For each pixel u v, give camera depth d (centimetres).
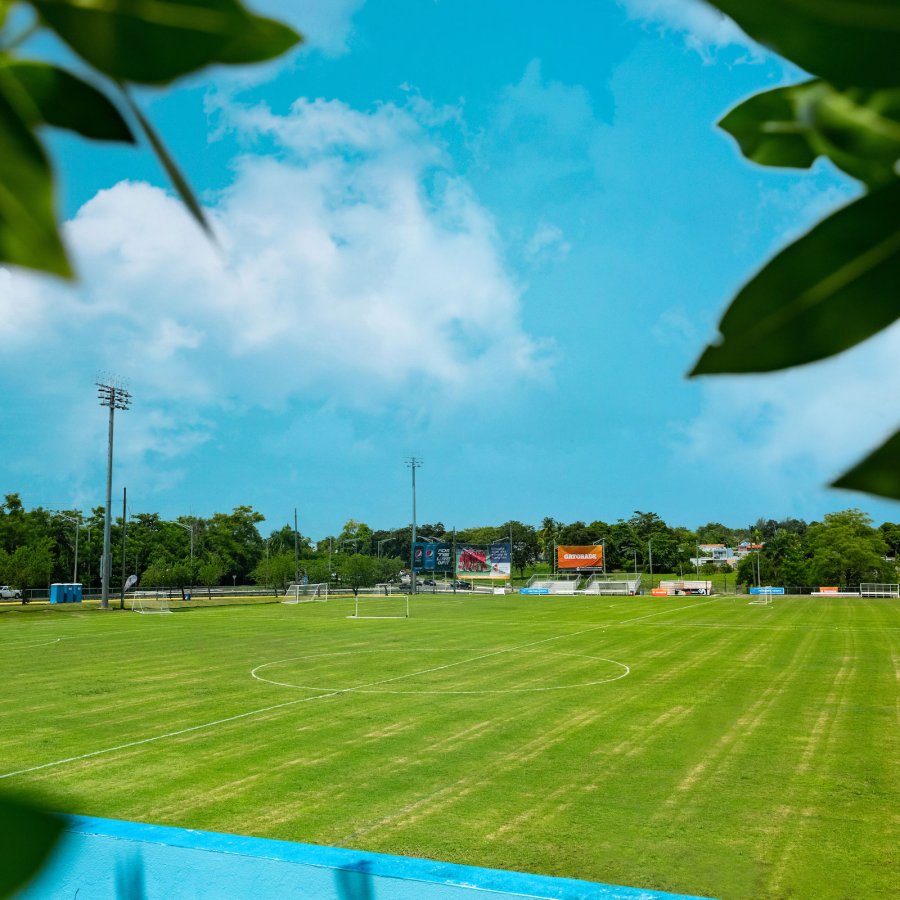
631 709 2009
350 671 2686
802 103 51
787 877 1003
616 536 14550
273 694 2238
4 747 1634
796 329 43
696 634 4034
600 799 1295
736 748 1612
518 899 459
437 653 3206
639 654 3167
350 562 11088
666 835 1141
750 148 56
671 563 14275
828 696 2189
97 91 40
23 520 8512
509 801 1288
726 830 1158
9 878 33
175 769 1470
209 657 3084
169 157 41
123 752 1591
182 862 497
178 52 39
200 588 11094
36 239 39
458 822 1196
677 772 1444
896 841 1113
